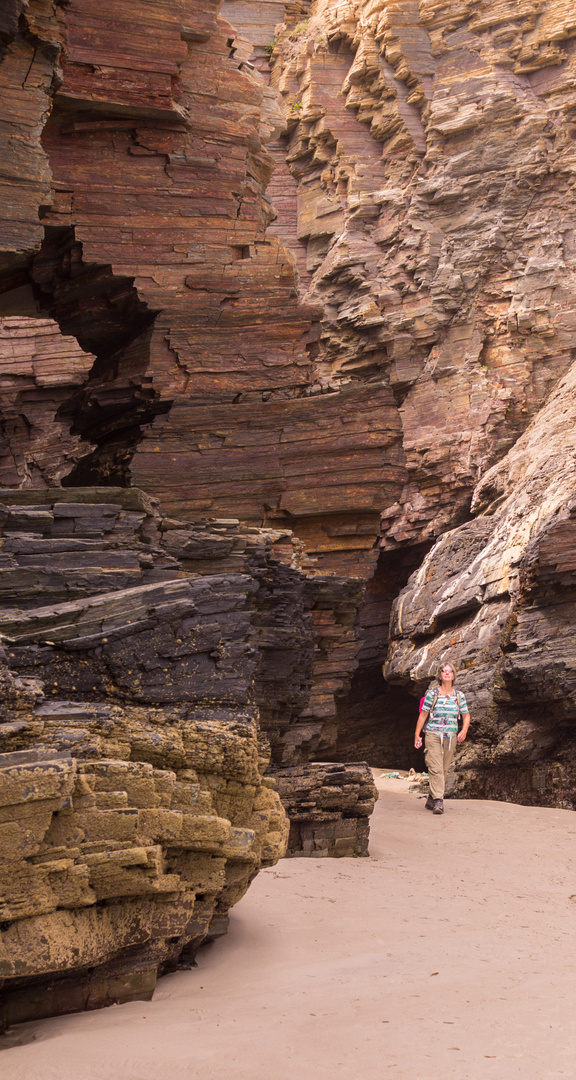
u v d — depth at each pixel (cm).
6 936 364
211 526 745
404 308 2361
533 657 1477
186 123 1081
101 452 1107
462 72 2372
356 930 550
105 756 434
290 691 880
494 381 2264
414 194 2388
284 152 2644
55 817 386
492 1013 362
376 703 2323
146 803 423
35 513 586
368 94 2489
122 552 586
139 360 1073
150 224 1070
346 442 1095
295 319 1116
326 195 2553
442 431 2272
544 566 1486
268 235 1123
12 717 421
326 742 1034
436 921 582
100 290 1082
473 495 2138
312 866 757
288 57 2634
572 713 1462
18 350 975
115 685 497
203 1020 376
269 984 437
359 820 843
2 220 932
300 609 888
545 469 1819
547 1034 331
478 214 2334
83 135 1049
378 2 2400
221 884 458
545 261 2258
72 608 510
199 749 475
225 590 541
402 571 2380
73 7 1011
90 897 391
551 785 1501
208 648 523
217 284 1091
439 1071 293
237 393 1088
